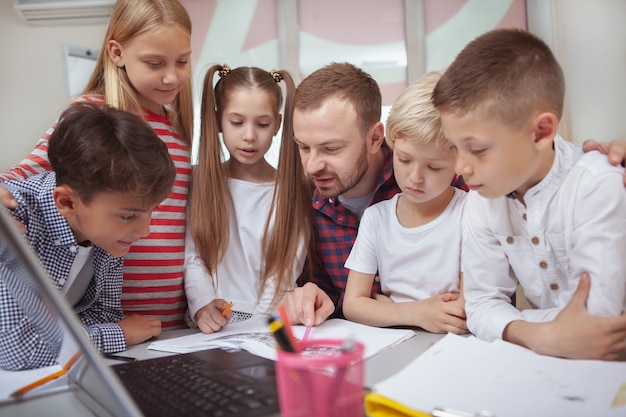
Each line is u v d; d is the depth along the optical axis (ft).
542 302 2.97
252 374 2.29
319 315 3.32
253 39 10.29
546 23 9.78
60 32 9.75
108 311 3.55
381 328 3.21
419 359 2.31
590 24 9.63
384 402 1.90
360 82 3.72
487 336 2.81
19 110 9.68
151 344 3.09
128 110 3.98
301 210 4.31
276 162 4.95
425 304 3.24
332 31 10.28
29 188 3.11
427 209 3.58
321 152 3.64
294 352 1.82
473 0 10.12
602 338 2.36
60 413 2.10
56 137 2.85
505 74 2.45
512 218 2.95
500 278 3.04
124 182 2.71
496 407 1.86
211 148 4.33
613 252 2.49
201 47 10.28
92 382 1.92
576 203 2.63
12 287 2.29
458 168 2.64
